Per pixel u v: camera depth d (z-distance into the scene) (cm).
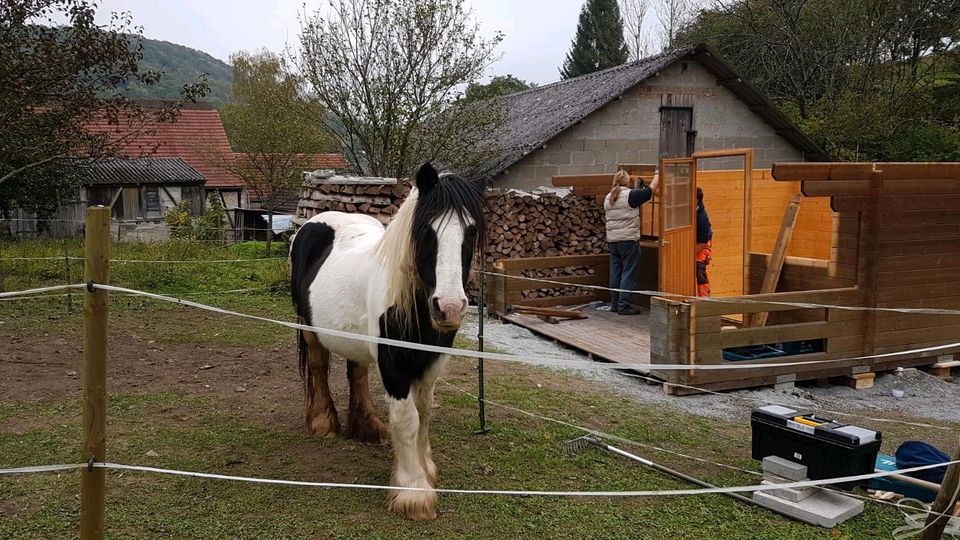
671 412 609
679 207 877
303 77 1482
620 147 1555
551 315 925
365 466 452
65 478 404
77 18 984
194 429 504
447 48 1437
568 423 561
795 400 670
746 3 2420
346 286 440
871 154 1944
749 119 1673
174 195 2464
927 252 739
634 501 424
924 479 423
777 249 836
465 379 681
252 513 376
